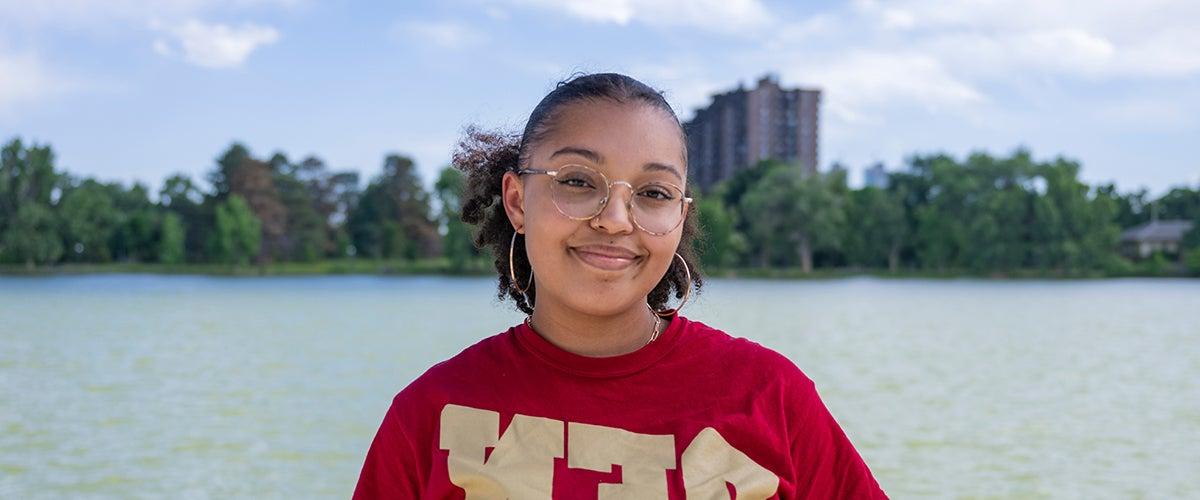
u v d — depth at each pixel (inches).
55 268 4072.3
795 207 3503.9
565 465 82.9
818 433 88.4
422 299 2101.4
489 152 101.3
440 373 89.8
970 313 1679.4
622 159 81.5
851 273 3681.1
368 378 794.2
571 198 82.1
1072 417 620.7
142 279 3538.4
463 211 105.0
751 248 3777.1
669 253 84.3
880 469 476.7
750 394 86.5
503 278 103.0
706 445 83.0
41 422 602.2
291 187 4490.7
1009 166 3462.1
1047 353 1026.7
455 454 84.7
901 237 3752.5
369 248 4608.8
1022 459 498.6
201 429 570.6
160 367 880.9
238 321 1460.4
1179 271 3511.3
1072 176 3459.6
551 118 84.0
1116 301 2113.7
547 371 86.0
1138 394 727.7
